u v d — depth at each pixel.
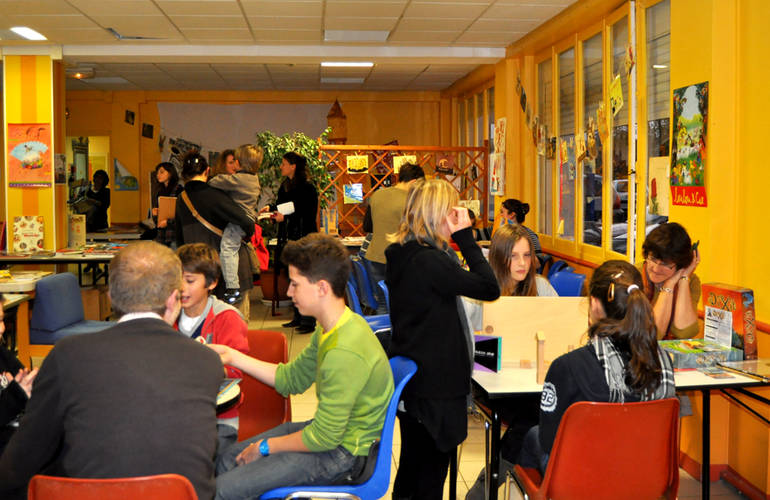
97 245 7.80
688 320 3.41
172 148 12.10
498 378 2.82
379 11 6.02
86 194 10.87
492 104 9.45
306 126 12.24
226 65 9.36
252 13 6.06
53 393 1.80
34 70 7.37
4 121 7.39
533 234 5.94
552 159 7.15
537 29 6.71
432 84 11.20
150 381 1.81
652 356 2.26
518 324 2.98
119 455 1.76
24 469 1.81
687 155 4.02
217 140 12.19
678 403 2.28
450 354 2.52
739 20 3.67
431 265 2.50
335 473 2.29
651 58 4.98
